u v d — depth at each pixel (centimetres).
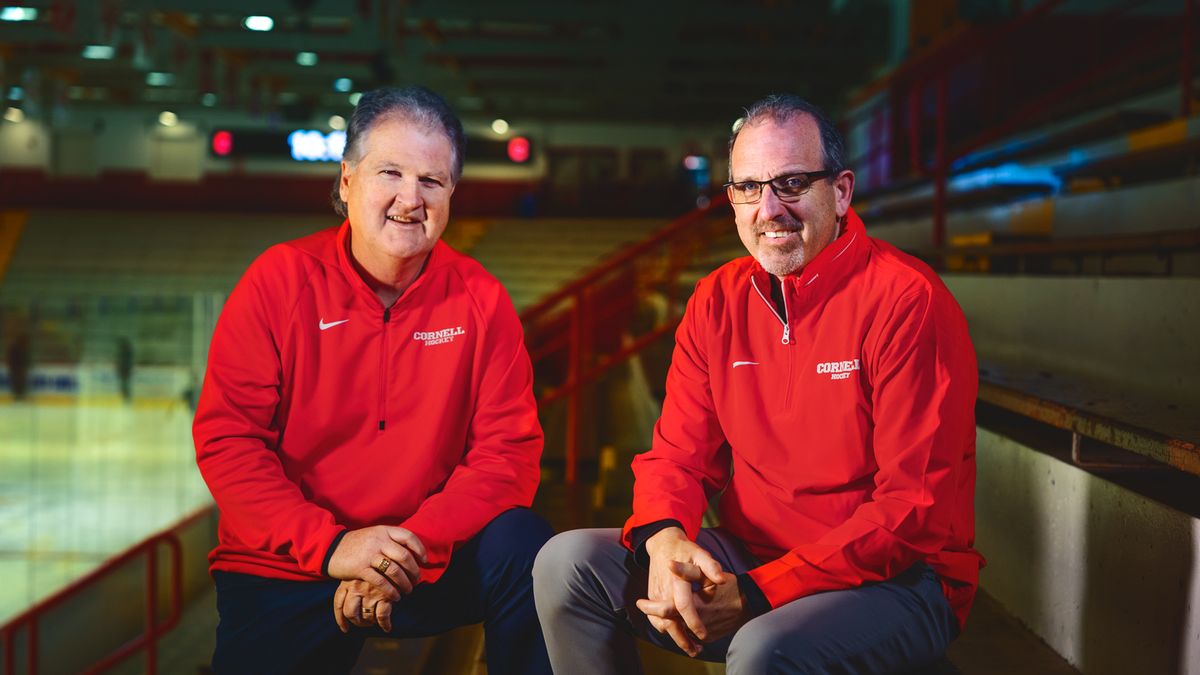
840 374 152
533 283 1736
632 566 153
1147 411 179
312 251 175
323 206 2242
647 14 1370
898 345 146
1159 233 234
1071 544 177
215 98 2009
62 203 2270
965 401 146
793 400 156
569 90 1944
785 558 142
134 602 791
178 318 1545
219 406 168
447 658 279
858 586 142
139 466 1141
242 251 1952
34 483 1075
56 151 2262
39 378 1374
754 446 160
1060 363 262
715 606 141
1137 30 962
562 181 2325
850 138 1591
